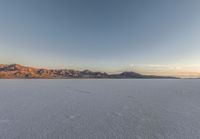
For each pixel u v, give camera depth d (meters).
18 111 5.88
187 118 4.98
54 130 3.84
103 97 9.83
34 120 4.71
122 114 5.52
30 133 3.64
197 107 6.82
